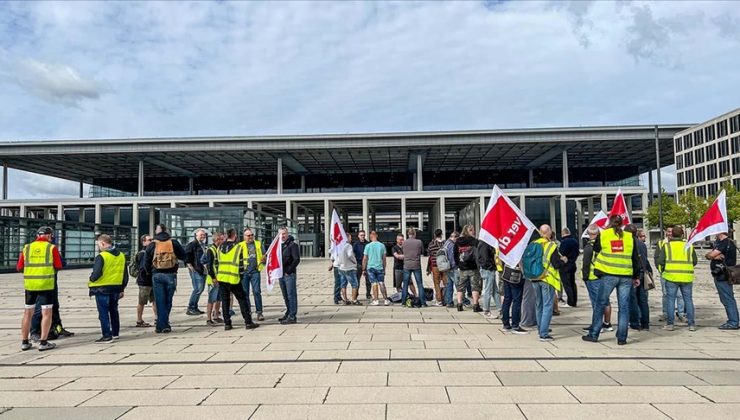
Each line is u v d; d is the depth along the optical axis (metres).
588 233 10.95
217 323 10.68
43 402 5.53
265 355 7.56
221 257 9.88
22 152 59.19
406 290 13.02
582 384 5.91
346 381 6.13
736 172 63.31
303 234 60.38
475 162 69.69
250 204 58.06
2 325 10.73
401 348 7.90
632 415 4.90
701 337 8.75
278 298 15.29
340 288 13.64
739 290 16.56
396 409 5.14
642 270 9.50
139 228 60.84
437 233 13.67
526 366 6.75
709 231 9.74
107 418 5.02
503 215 9.33
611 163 73.31
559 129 56.78
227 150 58.91
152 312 12.65
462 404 5.25
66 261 38.00
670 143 74.19
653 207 50.31
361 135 58.44
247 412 5.13
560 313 11.56
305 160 66.00
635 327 9.45
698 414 4.91
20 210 59.22
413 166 72.06
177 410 5.22
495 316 11.14
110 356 7.68
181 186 77.06
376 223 82.25
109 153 59.44
